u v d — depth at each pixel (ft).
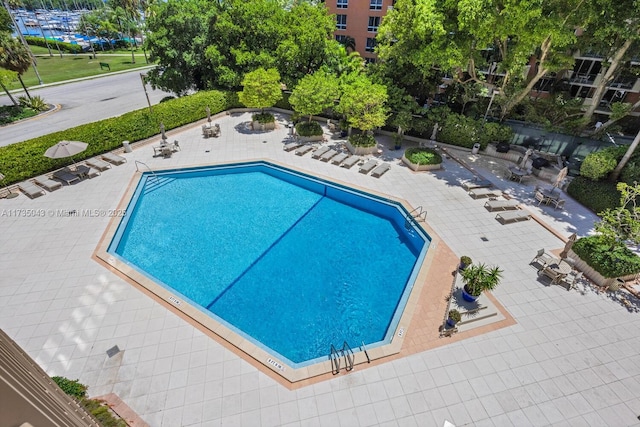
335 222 54.75
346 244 49.73
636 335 35.06
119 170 62.80
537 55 81.56
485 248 46.52
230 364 30.73
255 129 83.71
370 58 143.54
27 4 357.61
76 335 32.60
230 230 51.44
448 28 58.75
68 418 9.36
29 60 101.09
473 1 50.47
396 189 60.03
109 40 227.61
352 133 81.97
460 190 60.49
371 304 39.91
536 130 72.28
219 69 86.74
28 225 47.39
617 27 53.52
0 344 7.55
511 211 53.57
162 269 43.57
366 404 28.19
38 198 53.62
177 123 80.38
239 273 43.55
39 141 58.23
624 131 86.07
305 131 77.00
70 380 28.02
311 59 89.51
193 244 48.11
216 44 89.51
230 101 92.12
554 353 32.94
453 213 53.88
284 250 47.88
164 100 95.30
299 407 27.78
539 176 65.31
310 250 48.19
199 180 64.49
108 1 261.85
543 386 30.07
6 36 96.32
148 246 47.29
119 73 156.35
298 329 36.58
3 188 54.39
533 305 38.09
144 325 33.94
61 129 86.22
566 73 98.78
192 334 33.30
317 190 63.26
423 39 60.49
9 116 92.48
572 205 57.36
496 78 102.73
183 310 35.63
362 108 66.13
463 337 34.09
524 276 42.01
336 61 88.94
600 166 56.44
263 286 41.81
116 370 29.73
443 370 31.01
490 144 73.77
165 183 62.54
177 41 86.58
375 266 45.70
